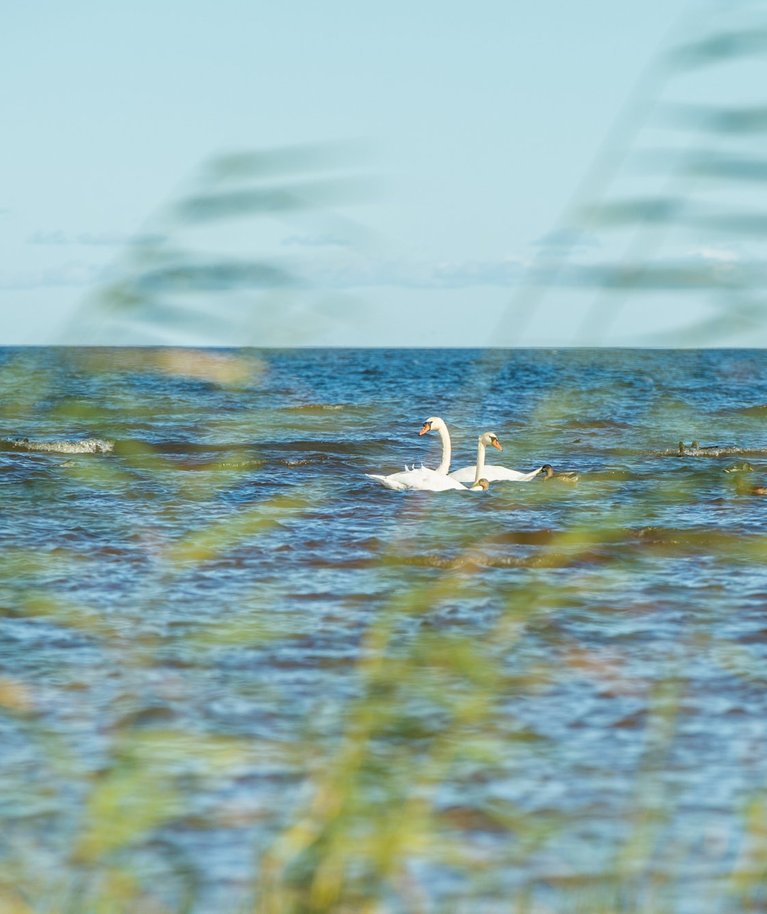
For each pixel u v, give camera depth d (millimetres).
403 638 15945
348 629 17094
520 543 23938
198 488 15102
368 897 7898
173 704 13664
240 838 10156
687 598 18969
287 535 24969
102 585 19750
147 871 9492
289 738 12586
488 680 8953
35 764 11773
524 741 12391
